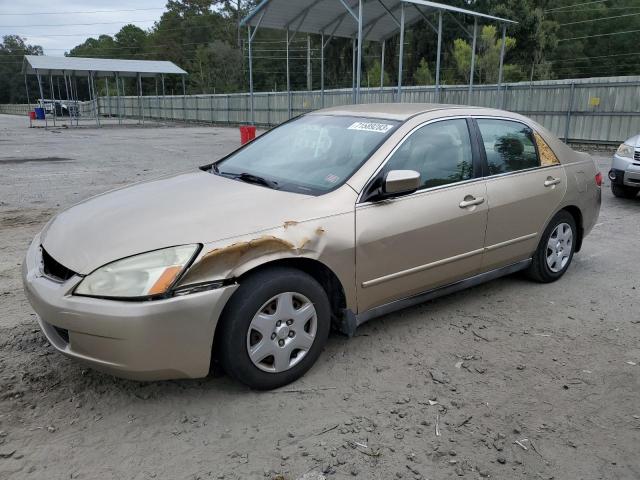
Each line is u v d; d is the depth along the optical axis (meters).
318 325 3.32
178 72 40.56
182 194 3.52
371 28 21.17
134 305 2.70
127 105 51.97
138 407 3.03
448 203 3.91
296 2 18.23
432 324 4.18
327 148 3.96
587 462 2.69
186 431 2.84
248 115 36.25
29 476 2.49
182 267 2.79
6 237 6.46
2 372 3.32
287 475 2.53
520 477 2.57
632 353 3.81
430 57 46.28
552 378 3.45
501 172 4.39
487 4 42.81
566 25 56.41
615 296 4.86
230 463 2.61
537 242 4.77
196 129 33.91
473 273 4.28
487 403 3.16
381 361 3.59
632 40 55.72
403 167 3.73
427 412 3.05
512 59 45.66
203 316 2.83
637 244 6.61
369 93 26.34
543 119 20.70
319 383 3.31
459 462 2.65
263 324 3.07
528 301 4.68
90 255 2.87
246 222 3.08
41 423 2.87
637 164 9.01
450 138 4.11
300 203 3.31
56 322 2.82
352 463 2.62
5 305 4.35
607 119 18.97
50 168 13.20
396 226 3.59
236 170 4.11
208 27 85.88
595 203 5.32
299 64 71.06
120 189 3.92
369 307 3.64
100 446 2.71
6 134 27.34
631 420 3.04
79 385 3.21
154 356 2.76
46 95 104.50
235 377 3.08
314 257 3.21
